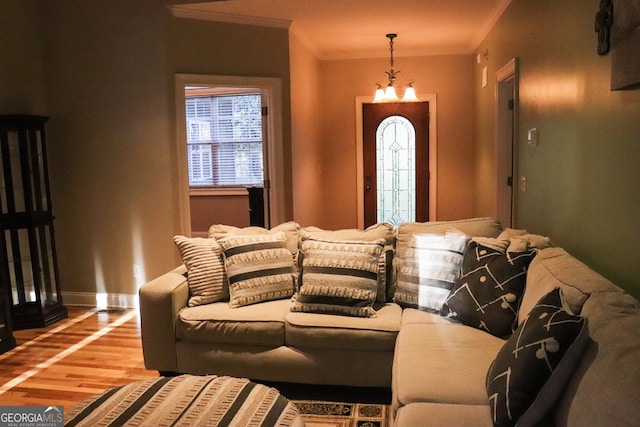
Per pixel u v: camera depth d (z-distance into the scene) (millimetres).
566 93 2838
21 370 3395
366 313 2869
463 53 6332
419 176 6613
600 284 1938
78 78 4629
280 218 5109
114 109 4602
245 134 7555
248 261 3180
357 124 6621
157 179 4598
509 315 2492
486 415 1763
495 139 4785
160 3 4410
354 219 6766
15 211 4184
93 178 4711
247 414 1863
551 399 1635
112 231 4738
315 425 2629
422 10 4582
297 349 2891
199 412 1875
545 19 3201
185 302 3184
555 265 2332
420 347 2367
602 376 1440
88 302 4859
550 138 3125
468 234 3139
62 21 4598
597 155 2441
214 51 4652
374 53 6438
